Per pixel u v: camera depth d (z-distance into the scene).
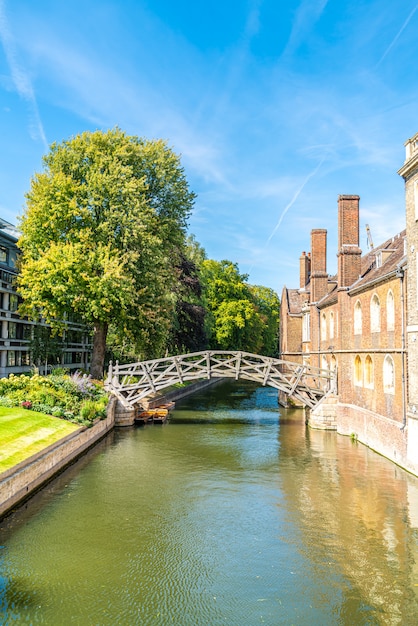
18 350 35.50
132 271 27.44
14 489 13.12
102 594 9.08
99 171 27.02
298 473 17.00
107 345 42.38
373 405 20.59
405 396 16.75
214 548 11.05
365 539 11.48
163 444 22.05
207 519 12.74
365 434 21.56
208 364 27.62
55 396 22.25
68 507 13.51
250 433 24.95
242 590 9.27
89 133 28.80
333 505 13.73
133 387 27.38
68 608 8.59
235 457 19.48
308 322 37.94
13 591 9.12
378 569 10.05
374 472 16.95
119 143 28.77
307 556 10.64
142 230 27.17
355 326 23.70
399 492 14.73
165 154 30.66
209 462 18.67
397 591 9.21
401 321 17.03
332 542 11.33
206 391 50.53
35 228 27.11
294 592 9.19
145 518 12.79
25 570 9.93
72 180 27.56
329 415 25.98
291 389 26.89
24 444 15.62
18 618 8.27
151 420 28.72
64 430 18.70
